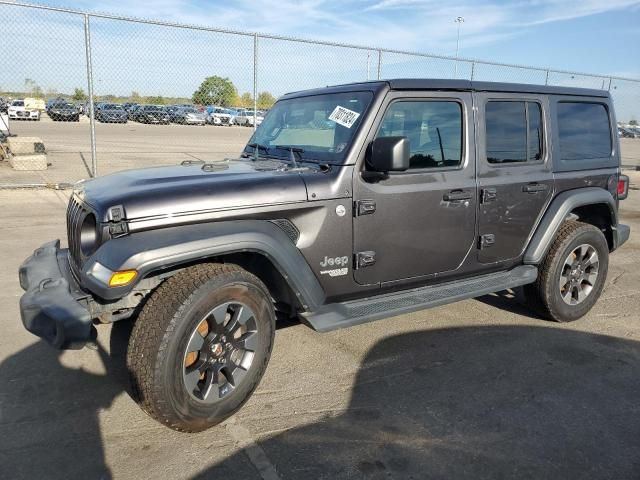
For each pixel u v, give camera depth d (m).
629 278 6.03
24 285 3.28
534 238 4.27
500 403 3.26
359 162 3.30
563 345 4.14
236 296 2.84
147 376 2.60
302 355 3.88
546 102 4.29
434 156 3.67
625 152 27.45
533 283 4.45
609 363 3.84
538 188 4.20
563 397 3.35
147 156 16.80
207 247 2.72
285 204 3.04
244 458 2.67
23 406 3.10
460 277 4.00
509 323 4.57
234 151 19.12
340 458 2.69
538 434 2.94
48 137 23.48
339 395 3.32
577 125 4.57
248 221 2.96
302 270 3.12
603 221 4.94
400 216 3.49
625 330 4.48
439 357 3.89
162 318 2.62
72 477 2.51
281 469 2.60
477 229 3.91
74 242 3.19
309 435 2.88
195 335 2.70
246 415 3.07
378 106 3.38
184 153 18.05
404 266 3.61
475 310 4.88
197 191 2.84
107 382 3.39
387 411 3.14
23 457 2.64
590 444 2.86
